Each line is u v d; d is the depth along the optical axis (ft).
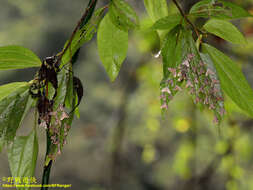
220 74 3.84
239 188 15.11
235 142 12.54
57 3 43.60
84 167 33.09
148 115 16.65
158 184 28.40
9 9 44.88
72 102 3.79
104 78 41.42
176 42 3.80
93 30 3.95
